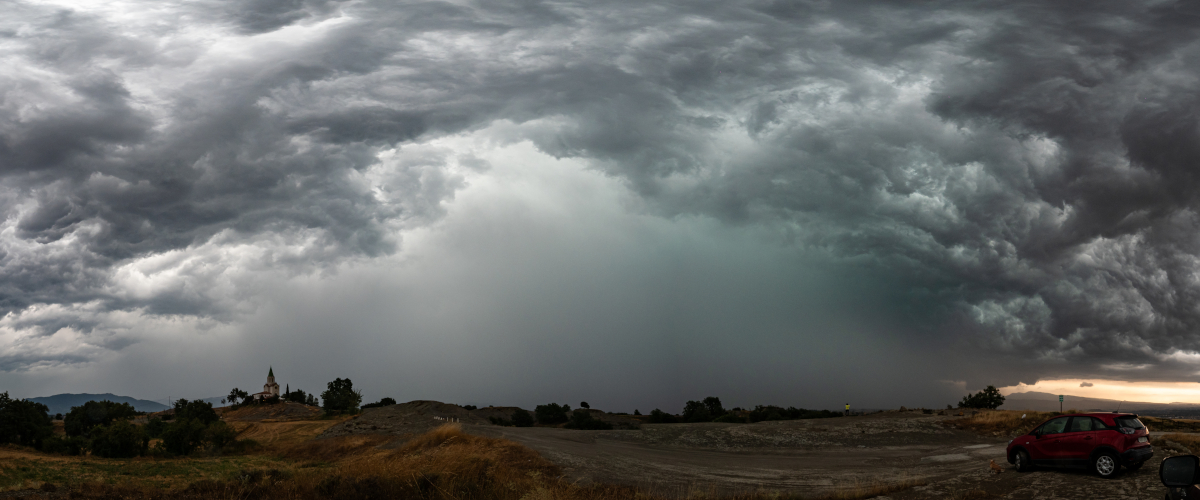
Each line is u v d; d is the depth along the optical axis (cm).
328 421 10531
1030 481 2208
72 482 3441
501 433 5147
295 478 2464
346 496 2102
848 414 7594
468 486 2114
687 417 9669
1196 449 3088
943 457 3706
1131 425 2155
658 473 3144
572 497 2291
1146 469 2183
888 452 4197
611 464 3403
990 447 4138
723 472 3203
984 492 2142
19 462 5084
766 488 2702
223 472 4722
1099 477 2127
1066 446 2228
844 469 3294
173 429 7594
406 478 2200
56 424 14350
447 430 4522
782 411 8562
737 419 8219
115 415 12062
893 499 2262
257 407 18262
